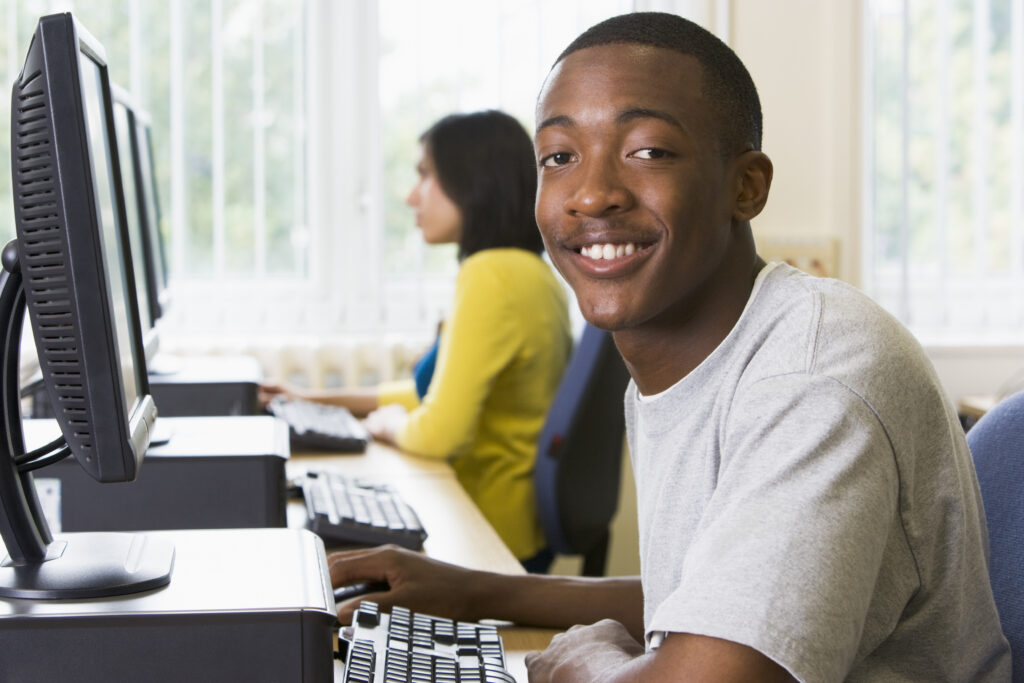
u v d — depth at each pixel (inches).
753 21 119.9
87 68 37.5
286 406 89.9
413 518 59.1
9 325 33.0
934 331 126.0
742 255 35.0
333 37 121.0
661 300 33.4
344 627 39.6
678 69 33.1
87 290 30.2
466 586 45.2
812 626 27.0
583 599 45.3
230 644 30.0
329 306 122.7
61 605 30.1
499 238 87.1
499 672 35.3
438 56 119.9
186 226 118.9
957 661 33.1
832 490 28.5
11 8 110.6
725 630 27.1
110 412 30.8
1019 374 116.2
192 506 49.2
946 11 123.4
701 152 32.9
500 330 82.7
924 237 125.3
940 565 32.1
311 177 121.9
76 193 29.8
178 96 117.6
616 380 82.7
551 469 81.3
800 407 29.8
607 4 120.0
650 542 36.0
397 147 121.0
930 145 124.3
